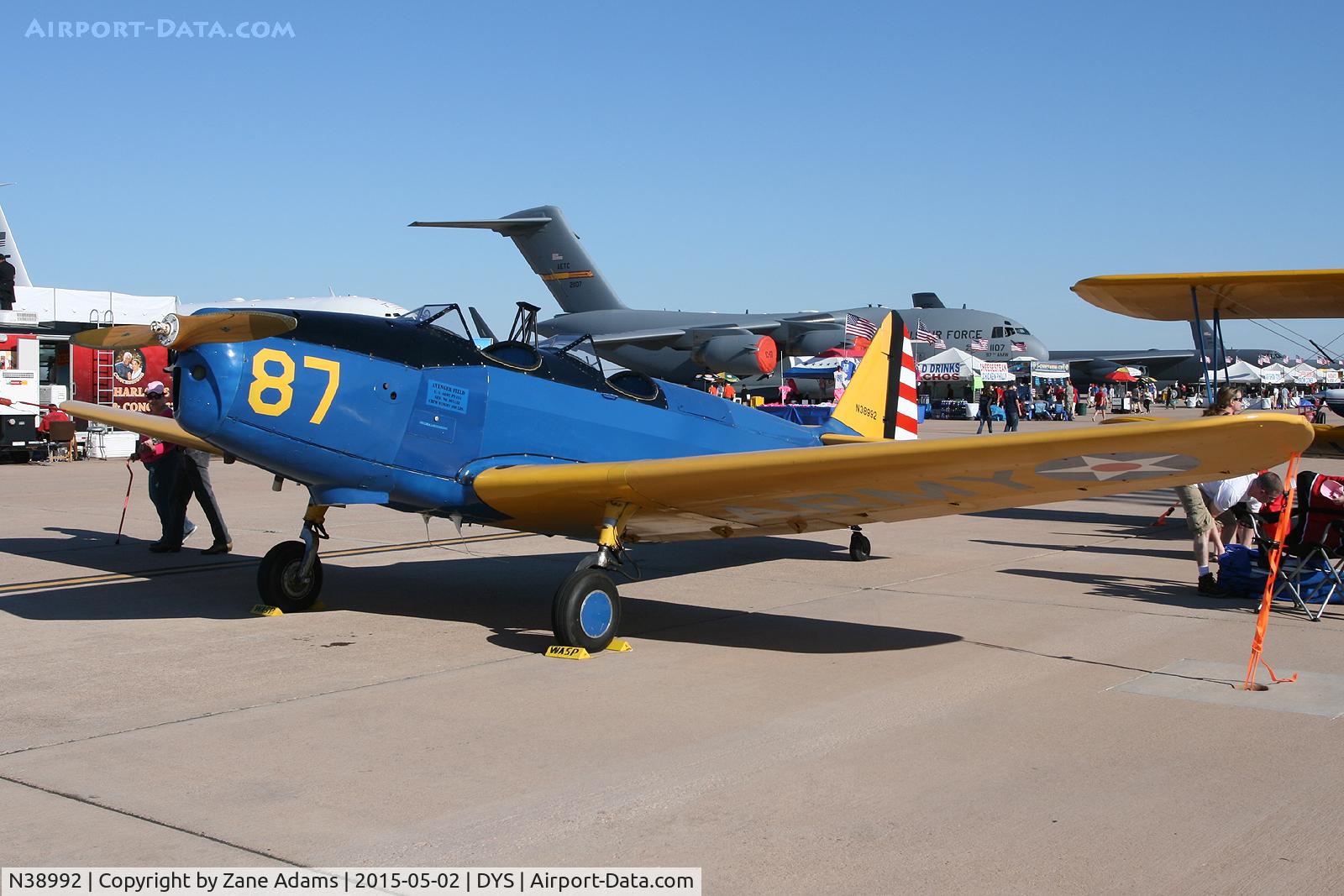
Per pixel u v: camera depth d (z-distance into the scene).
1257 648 5.05
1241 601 7.25
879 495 5.71
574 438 7.06
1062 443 4.68
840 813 3.47
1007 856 3.14
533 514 6.45
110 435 20.91
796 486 5.52
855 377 10.38
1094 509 13.70
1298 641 6.02
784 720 4.51
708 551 9.78
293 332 5.93
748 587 7.90
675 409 7.98
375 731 4.34
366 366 6.11
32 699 4.78
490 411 6.60
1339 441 12.23
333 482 6.23
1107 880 2.98
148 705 4.69
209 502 9.13
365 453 6.12
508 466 6.56
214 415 5.69
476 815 3.45
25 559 8.92
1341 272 10.74
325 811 3.47
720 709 4.69
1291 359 73.12
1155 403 59.31
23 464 19.48
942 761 3.98
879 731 4.37
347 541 10.14
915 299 67.44
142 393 22.73
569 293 45.25
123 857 3.10
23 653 5.66
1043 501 5.86
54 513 11.98
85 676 5.19
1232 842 3.23
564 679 5.20
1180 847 3.20
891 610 6.98
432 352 6.44
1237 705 4.73
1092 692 4.95
